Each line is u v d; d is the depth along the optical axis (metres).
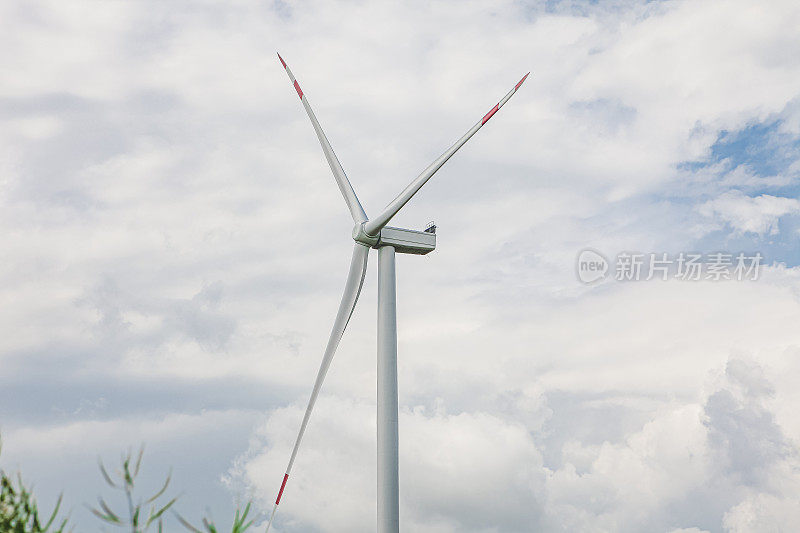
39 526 8.69
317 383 32.59
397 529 30.05
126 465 7.64
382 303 32.38
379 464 30.53
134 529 7.55
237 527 8.03
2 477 8.80
